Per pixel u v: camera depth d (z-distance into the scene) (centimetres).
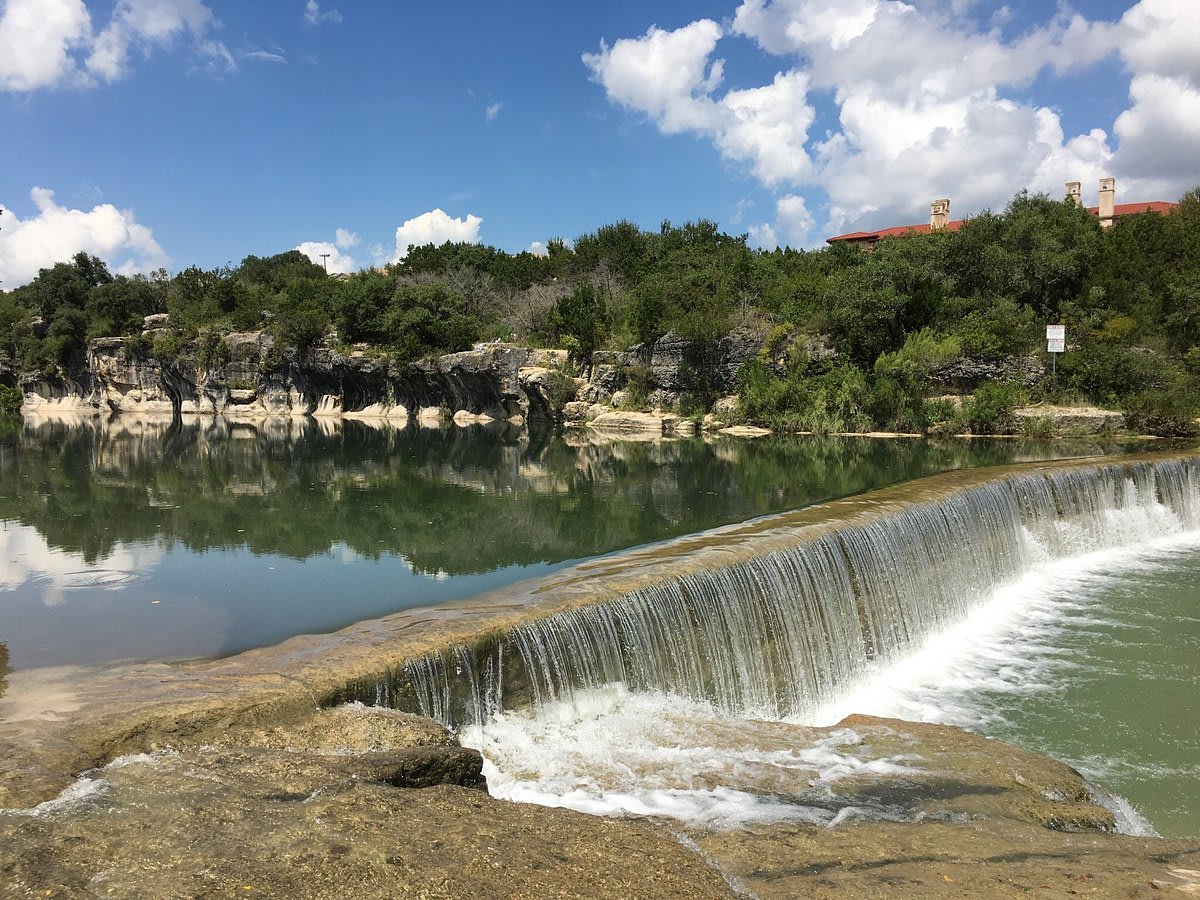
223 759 675
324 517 2391
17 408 9619
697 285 6412
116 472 3472
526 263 9781
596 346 6762
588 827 621
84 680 953
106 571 1703
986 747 1028
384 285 7894
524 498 2755
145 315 10019
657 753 1008
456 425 6812
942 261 5606
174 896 458
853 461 3719
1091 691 1537
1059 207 6166
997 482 2344
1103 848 728
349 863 510
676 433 5550
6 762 650
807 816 816
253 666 942
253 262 12525
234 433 5900
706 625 1352
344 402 8169
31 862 481
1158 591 2156
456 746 770
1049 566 2409
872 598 1738
